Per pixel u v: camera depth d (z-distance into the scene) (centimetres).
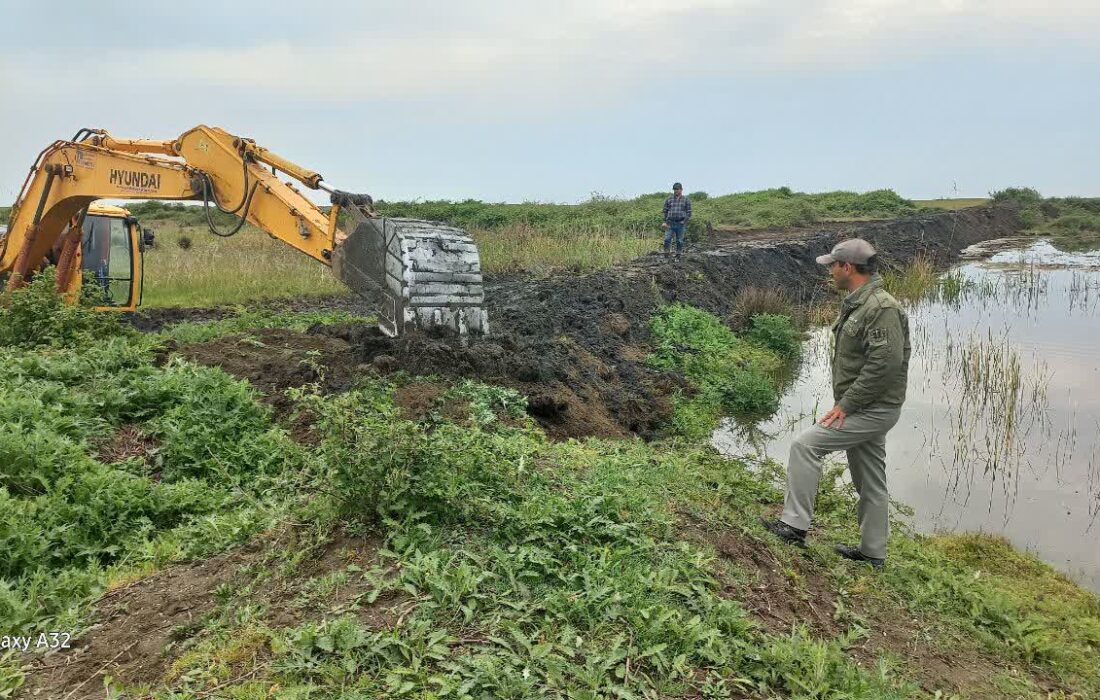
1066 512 828
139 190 982
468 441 563
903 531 769
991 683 495
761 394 1180
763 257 2183
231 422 697
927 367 1397
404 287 840
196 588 454
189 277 1744
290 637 391
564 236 2305
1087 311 1934
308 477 609
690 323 1459
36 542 510
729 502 673
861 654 485
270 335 1006
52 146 1026
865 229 2934
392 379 795
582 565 468
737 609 455
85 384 738
